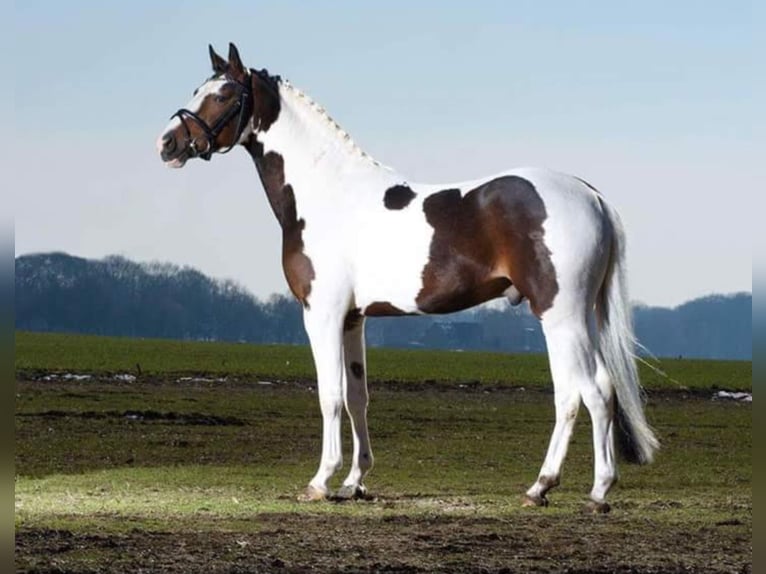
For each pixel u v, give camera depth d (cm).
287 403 3028
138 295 15750
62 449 1852
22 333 8350
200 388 3531
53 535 991
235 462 1736
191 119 1277
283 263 1260
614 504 1234
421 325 16750
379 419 2602
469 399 3438
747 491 1427
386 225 1202
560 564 914
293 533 1024
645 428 1153
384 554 939
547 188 1144
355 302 1227
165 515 1120
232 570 873
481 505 1219
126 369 4316
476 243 1159
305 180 1254
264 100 1280
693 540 1018
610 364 1153
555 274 1127
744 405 3484
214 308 15950
